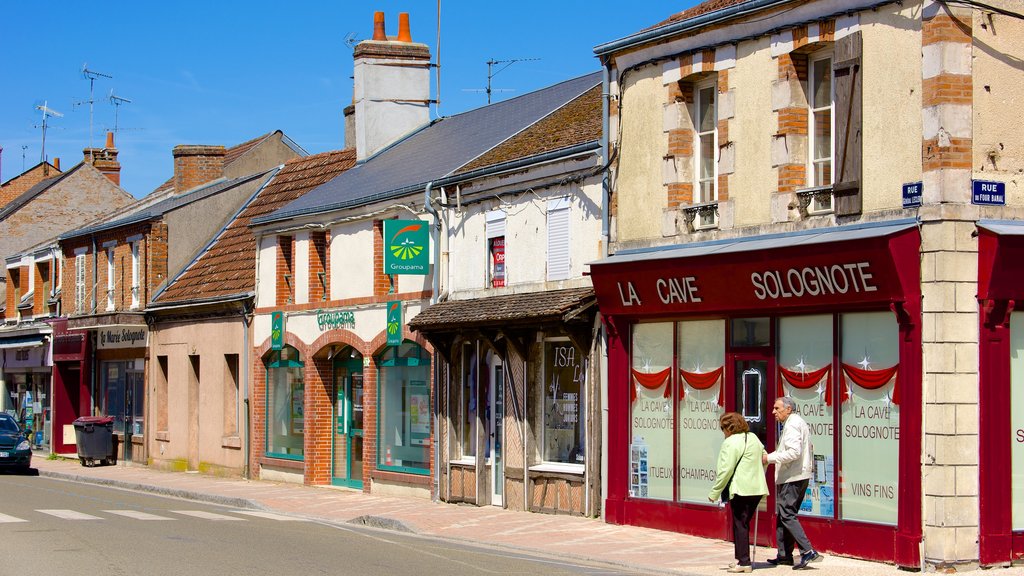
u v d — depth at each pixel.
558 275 19.89
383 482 24.69
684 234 17.22
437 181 22.64
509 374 20.81
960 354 13.62
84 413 37.50
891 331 14.27
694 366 17.14
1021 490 14.01
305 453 26.92
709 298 16.48
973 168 13.84
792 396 15.56
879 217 14.37
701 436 17.00
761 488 13.42
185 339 32.34
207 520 19.31
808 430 13.75
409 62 30.12
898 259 13.68
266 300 28.80
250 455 29.19
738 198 16.41
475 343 22.09
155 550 15.03
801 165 15.65
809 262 14.69
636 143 18.22
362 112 29.66
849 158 14.78
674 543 16.17
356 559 14.45
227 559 14.25
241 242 32.25
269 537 16.78
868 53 14.62
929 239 13.73
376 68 29.81
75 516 19.53
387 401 24.78
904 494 13.84
